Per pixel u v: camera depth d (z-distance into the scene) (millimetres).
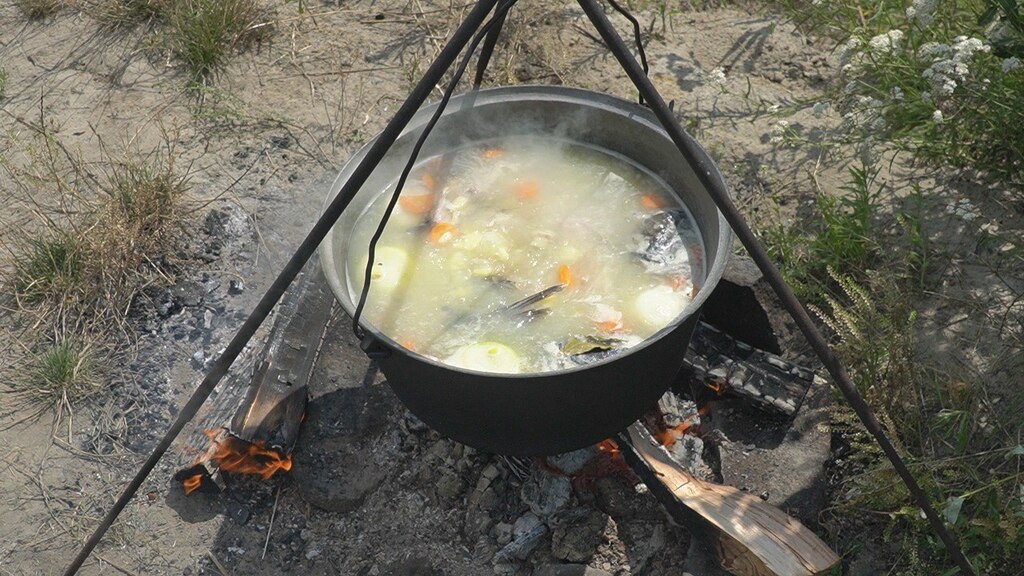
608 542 1112
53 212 1444
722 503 1068
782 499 1099
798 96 1562
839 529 1109
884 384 1162
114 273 1341
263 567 1129
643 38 1661
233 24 1673
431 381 958
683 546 1102
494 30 1037
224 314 1320
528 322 1024
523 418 971
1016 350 1218
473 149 1176
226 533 1149
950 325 1258
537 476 1125
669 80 1596
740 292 1218
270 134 1552
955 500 998
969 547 1056
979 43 1225
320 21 1726
